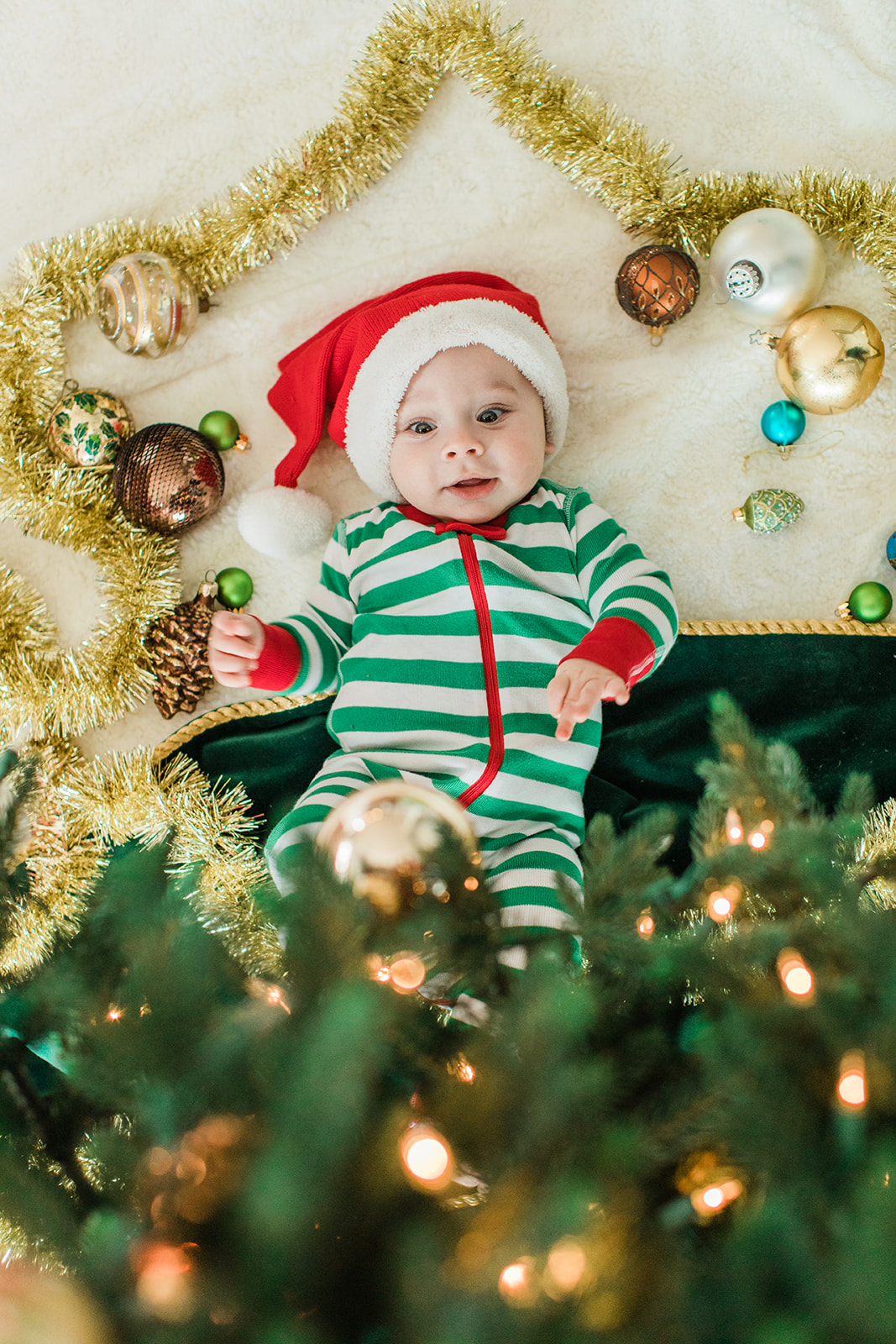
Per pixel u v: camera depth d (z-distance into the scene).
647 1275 0.52
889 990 0.66
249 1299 0.50
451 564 1.34
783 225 1.38
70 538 1.47
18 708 1.41
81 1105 0.69
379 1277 0.53
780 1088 0.60
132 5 1.61
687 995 0.78
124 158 1.62
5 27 1.62
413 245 1.60
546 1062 0.58
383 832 0.79
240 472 1.58
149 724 1.50
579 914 0.76
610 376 1.56
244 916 0.81
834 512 1.51
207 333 1.59
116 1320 0.50
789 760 0.93
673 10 1.58
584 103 1.53
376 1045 0.60
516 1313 0.48
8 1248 0.60
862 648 1.45
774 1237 0.53
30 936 1.00
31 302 1.49
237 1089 0.62
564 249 1.58
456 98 1.59
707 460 1.53
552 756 1.29
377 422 1.37
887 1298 0.48
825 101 1.57
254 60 1.62
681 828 1.42
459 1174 0.61
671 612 1.27
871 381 1.40
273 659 1.30
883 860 0.88
